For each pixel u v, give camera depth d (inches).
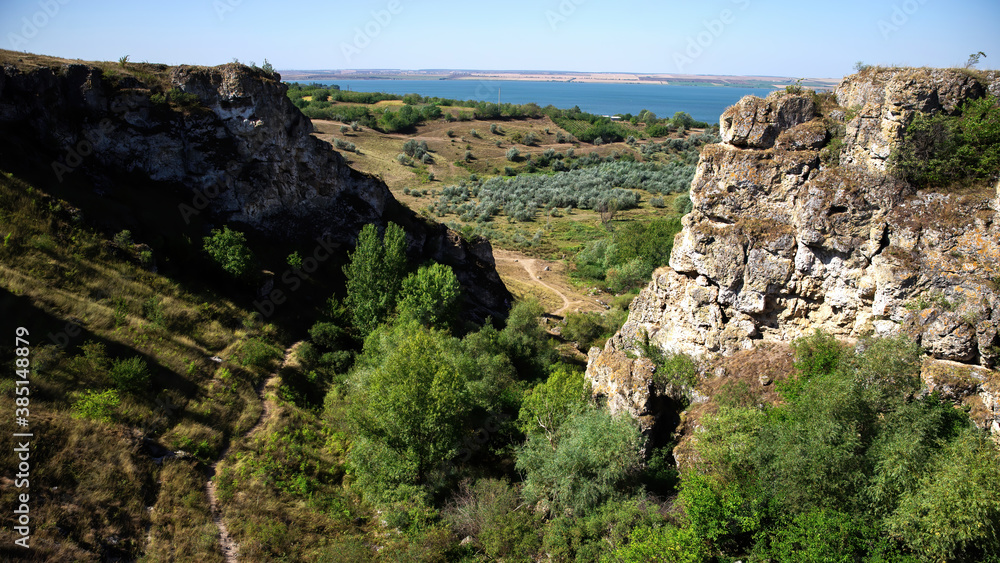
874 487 624.1
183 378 1162.6
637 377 893.8
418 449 1007.6
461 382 1104.2
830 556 598.9
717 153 903.7
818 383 727.1
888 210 769.6
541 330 1879.9
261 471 1015.0
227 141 1779.0
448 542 851.4
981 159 740.0
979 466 579.8
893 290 757.3
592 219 4276.6
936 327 726.5
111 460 887.1
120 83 1665.8
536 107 7313.0
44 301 1115.9
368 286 1642.5
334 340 1533.0
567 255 3501.5
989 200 720.3
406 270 1734.7
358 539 901.8
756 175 868.0
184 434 1029.8
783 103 857.5
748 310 892.0
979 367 709.9
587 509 799.7
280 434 1128.8
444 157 5802.2
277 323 1537.9
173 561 792.3
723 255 886.4
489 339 1601.9
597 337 2005.4
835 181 800.3
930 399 697.0
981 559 588.1
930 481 597.0
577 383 1050.1
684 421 882.1
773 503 668.7
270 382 1302.9
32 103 1477.6
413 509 944.3
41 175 1406.3
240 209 1791.3
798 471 653.3
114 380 1033.5
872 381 700.0
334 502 999.6
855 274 802.8
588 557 737.6
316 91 6825.8
